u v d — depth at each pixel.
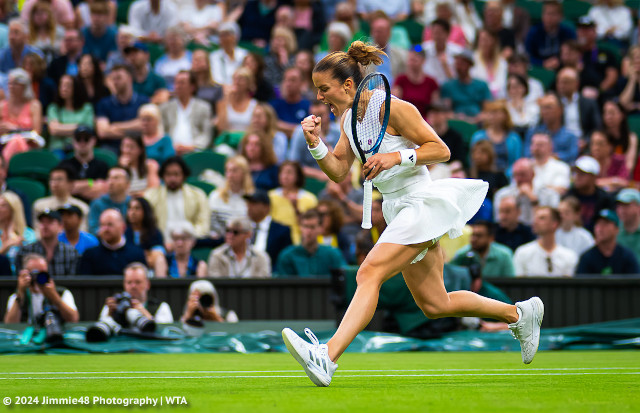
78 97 25.08
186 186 21.08
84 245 18.97
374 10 33.06
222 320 16.94
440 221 8.10
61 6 29.36
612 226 18.91
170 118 25.12
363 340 16.02
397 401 6.34
